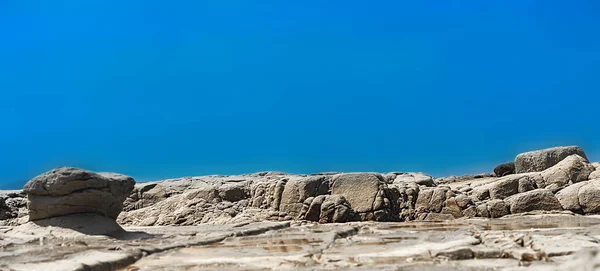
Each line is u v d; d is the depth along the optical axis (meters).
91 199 12.91
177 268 8.46
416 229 14.00
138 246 10.51
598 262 6.71
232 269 8.22
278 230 15.37
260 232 14.56
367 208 18.16
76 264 8.12
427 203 18.64
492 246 9.30
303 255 9.28
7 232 12.59
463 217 17.98
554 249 8.34
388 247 9.99
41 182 12.68
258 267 8.33
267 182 20.36
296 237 12.55
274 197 19.41
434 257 8.57
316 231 14.16
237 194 20.44
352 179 18.83
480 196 18.45
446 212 18.25
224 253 9.96
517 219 16.42
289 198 19.00
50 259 8.84
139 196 21.55
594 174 17.83
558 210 17.25
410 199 18.94
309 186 18.94
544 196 17.45
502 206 17.72
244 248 10.67
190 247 11.02
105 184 13.20
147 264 8.95
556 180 18.06
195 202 19.86
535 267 7.34
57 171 12.82
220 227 15.94
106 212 13.30
